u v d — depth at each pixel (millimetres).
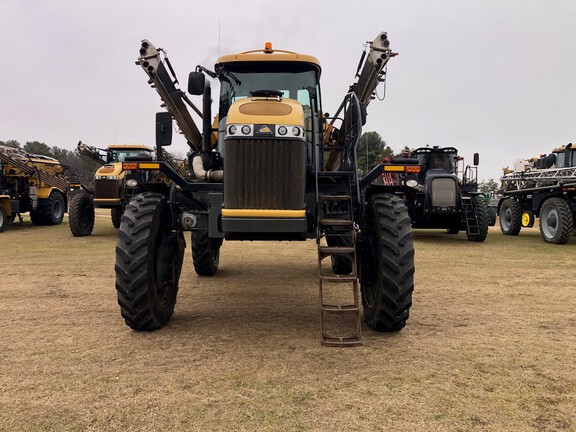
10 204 13148
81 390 2631
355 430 2215
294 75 4719
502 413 2395
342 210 3822
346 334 3674
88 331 3746
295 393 2598
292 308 4531
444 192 10680
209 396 2557
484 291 5355
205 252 5973
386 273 3488
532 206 11641
